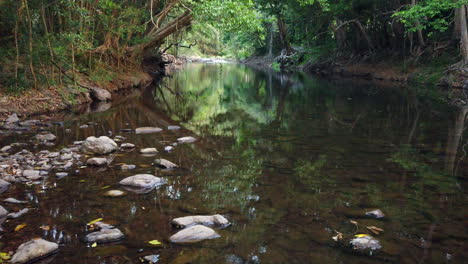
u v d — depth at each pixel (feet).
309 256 10.31
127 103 46.24
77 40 43.70
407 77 81.00
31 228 11.78
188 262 9.89
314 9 100.83
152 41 68.28
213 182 16.62
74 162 19.47
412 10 65.92
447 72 68.90
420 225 12.37
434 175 17.78
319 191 15.55
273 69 143.02
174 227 12.00
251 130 29.71
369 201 14.49
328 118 35.50
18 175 16.75
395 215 13.16
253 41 187.42
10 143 23.68
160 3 67.92
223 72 123.03
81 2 44.09
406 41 91.45
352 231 11.88
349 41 115.55
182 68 146.51
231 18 44.42
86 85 46.83
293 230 11.93
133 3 61.11
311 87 70.54
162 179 16.97
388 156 21.29
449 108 41.60
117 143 24.07
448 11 82.23
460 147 23.54
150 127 29.43
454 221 12.69
